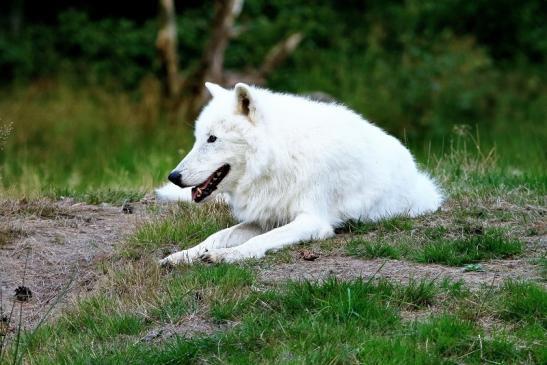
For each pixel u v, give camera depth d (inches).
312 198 695.1
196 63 1870.1
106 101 1667.1
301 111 713.0
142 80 1791.3
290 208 698.2
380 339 501.0
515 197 780.6
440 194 796.6
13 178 1114.7
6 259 693.9
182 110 1593.3
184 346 507.5
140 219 767.7
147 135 1486.2
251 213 697.6
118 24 2020.2
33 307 627.8
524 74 1879.9
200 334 530.6
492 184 838.5
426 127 1658.5
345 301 538.6
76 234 743.1
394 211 740.0
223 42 1659.7
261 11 2084.2
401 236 682.8
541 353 485.4
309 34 1982.0
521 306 532.1
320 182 696.4
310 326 518.0
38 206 795.4
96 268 674.8
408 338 503.8
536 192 801.6
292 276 603.5
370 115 1678.2
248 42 1947.6
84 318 581.0
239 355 501.0
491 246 639.8
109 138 1466.5
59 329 577.0
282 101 716.0
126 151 1354.6
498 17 2042.3
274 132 689.0
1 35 1956.2
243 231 705.0
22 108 1585.9
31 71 1870.1
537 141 1350.9
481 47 1966.0
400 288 559.5
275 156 684.1
